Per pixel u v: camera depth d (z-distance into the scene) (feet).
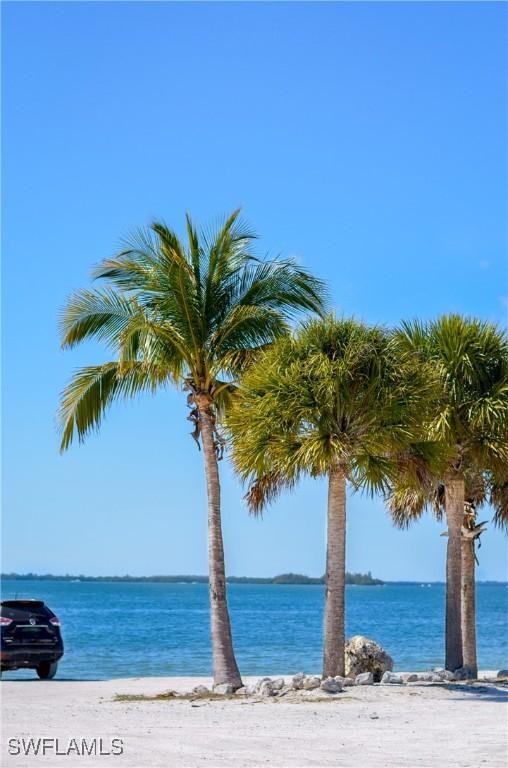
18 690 68.33
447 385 73.31
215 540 68.23
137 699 61.36
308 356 66.64
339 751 39.19
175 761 36.76
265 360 67.67
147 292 69.05
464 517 81.46
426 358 74.02
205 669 107.76
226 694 63.41
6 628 75.66
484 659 129.18
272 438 66.39
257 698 60.70
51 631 76.95
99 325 69.77
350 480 67.92
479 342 74.23
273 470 70.95
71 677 96.22
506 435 73.05
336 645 67.36
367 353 65.77
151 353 68.44
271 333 70.18
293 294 70.44
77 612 339.16
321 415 65.05
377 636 188.03
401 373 66.74
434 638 180.04
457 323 74.90
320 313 70.44
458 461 75.82
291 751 39.11
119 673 102.58
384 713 52.54
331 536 68.49
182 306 68.23
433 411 71.56
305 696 60.64
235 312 68.18
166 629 213.66
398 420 66.95
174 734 44.16
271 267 70.03
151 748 39.96
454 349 74.08
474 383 74.08
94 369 70.90
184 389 70.38
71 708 55.26
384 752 38.91
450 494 76.43
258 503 75.87
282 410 65.00
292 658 124.26
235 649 143.74
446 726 47.09
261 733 44.57
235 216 69.72
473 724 47.85
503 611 401.49
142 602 497.46
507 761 36.68
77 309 68.90
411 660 121.60
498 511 83.10
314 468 66.13
